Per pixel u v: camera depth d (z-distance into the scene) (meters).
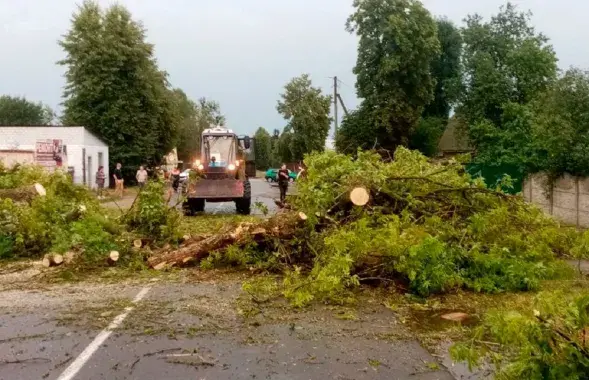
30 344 5.46
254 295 7.29
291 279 7.79
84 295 7.43
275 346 5.40
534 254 8.24
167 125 51.81
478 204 9.33
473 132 28.94
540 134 16.88
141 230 10.81
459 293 7.45
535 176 18.41
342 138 46.41
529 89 31.98
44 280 8.36
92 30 46.03
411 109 44.75
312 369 4.81
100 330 5.89
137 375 4.69
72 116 45.34
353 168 9.30
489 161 22.86
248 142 21.52
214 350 5.28
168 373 4.73
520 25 34.66
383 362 4.96
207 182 19.17
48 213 10.45
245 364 4.93
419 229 7.93
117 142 46.56
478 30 34.00
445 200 9.26
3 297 7.35
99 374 4.71
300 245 8.79
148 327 5.99
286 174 24.52
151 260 9.20
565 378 3.07
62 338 5.63
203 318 6.33
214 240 9.11
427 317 6.43
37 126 37.00
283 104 72.75
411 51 43.56
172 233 10.86
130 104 46.62
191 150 84.94
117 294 7.48
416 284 7.36
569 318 3.24
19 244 9.99
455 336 5.70
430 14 44.94
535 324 3.24
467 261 7.88
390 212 9.00
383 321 6.26
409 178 9.16
